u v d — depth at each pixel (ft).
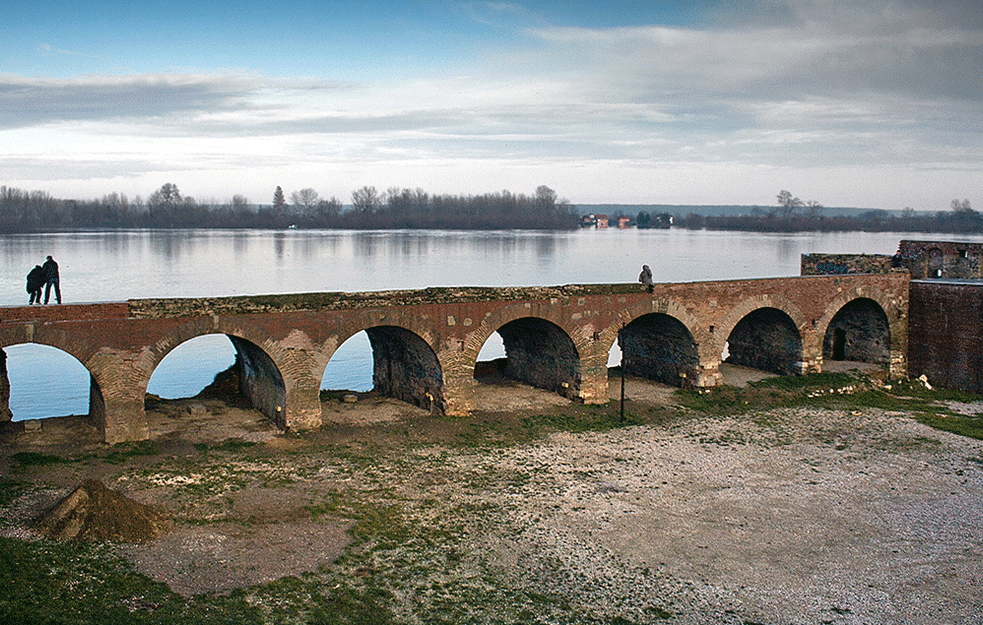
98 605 53.47
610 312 113.39
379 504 75.97
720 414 112.78
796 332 129.29
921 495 83.51
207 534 66.33
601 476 86.94
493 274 318.45
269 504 73.82
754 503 80.48
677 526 74.43
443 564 64.85
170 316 87.71
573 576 64.18
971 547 71.41
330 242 555.69
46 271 92.84
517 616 57.77
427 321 101.65
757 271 344.69
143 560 60.64
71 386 143.64
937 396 127.24
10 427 91.09
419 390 109.29
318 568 62.28
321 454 88.89
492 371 131.85
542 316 108.58
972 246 142.41
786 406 118.01
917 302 136.67
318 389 96.27
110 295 233.35
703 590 62.75
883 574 66.23
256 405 105.09
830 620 59.00
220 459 84.89
